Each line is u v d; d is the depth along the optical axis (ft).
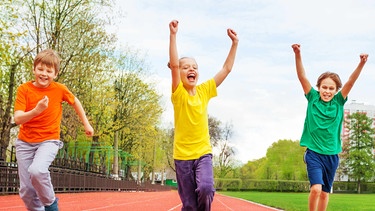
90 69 112.16
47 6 99.50
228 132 312.50
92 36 105.81
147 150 217.56
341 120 22.21
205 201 17.11
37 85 18.16
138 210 45.24
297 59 22.67
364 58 21.35
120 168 216.74
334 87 22.00
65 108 107.34
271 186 277.44
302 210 52.65
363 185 302.86
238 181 280.51
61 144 18.54
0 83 88.07
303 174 336.08
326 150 21.48
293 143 346.74
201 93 18.63
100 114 141.18
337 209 58.13
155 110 167.63
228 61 19.34
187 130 17.83
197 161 17.69
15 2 93.50
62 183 88.07
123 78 162.61
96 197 77.10
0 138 83.46
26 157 17.90
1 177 66.33
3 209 38.68
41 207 18.45
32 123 17.78
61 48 101.40
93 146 154.30
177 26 17.95
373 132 318.65
